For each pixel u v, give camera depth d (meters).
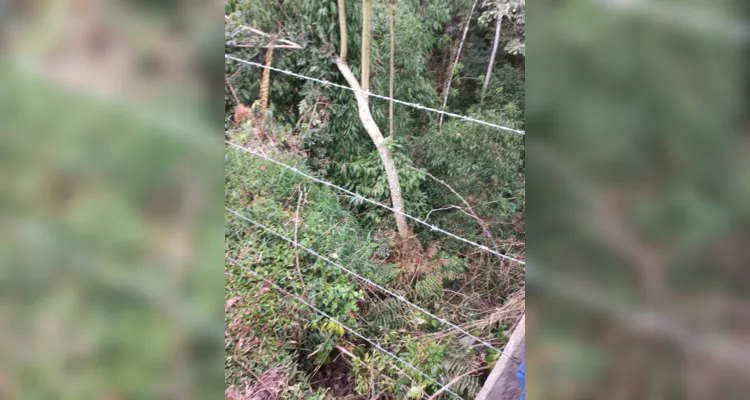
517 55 4.02
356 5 4.02
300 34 3.91
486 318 3.14
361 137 4.11
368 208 3.90
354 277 3.18
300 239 3.11
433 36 4.37
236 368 2.45
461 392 2.71
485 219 3.76
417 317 3.13
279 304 2.75
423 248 3.76
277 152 3.49
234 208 2.96
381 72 4.22
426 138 4.16
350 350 2.91
